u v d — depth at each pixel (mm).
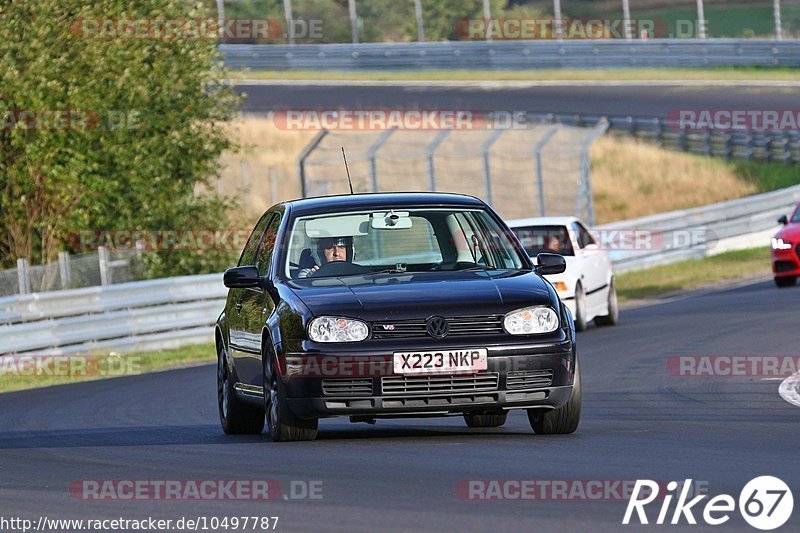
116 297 69625
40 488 26078
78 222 82312
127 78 81750
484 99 156625
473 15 182625
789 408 36000
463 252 32906
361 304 30094
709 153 148875
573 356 30547
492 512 21312
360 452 29047
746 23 185500
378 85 167750
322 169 129500
